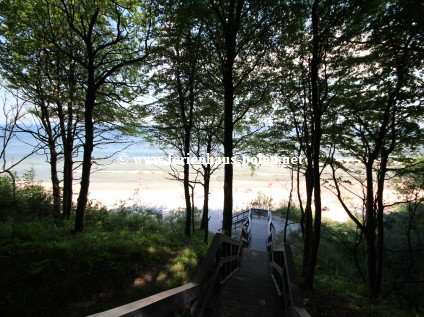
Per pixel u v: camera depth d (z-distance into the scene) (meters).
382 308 5.77
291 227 14.60
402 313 5.91
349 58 6.25
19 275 3.44
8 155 43.16
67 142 9.24
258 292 4.27
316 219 6.21
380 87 6.91
